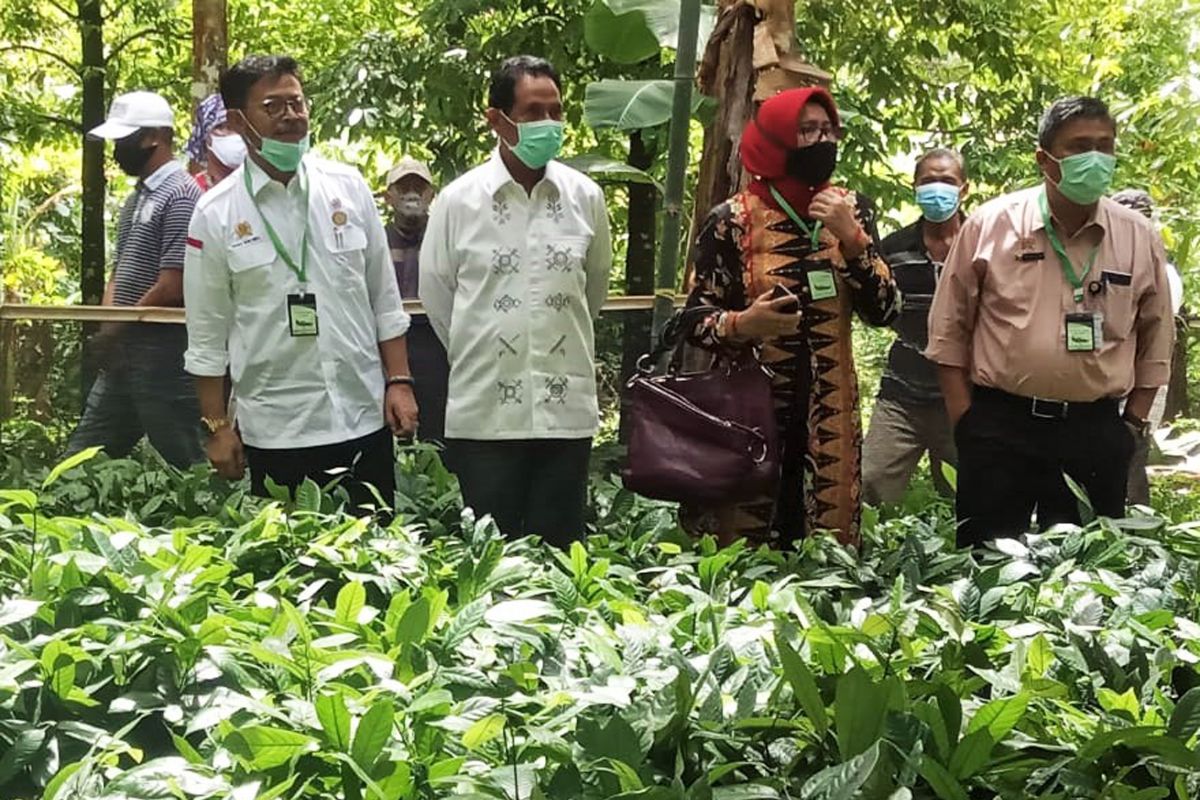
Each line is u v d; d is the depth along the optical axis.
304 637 2.58
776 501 4.19
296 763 2.26
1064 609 3.17
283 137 4.26
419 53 8.95
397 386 4.57
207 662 2.60
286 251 4.35
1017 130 9.46
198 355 4.45
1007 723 2.27
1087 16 9.73
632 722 2.32
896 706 2.30
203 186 5.98
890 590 3.60
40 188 14.77
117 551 3.13
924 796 2.22
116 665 2.60
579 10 8.52
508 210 4.32
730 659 2.62
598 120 5.88
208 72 7.45
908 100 9.63
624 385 5.48
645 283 8.77
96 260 10.92
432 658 2.68
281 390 4.38
